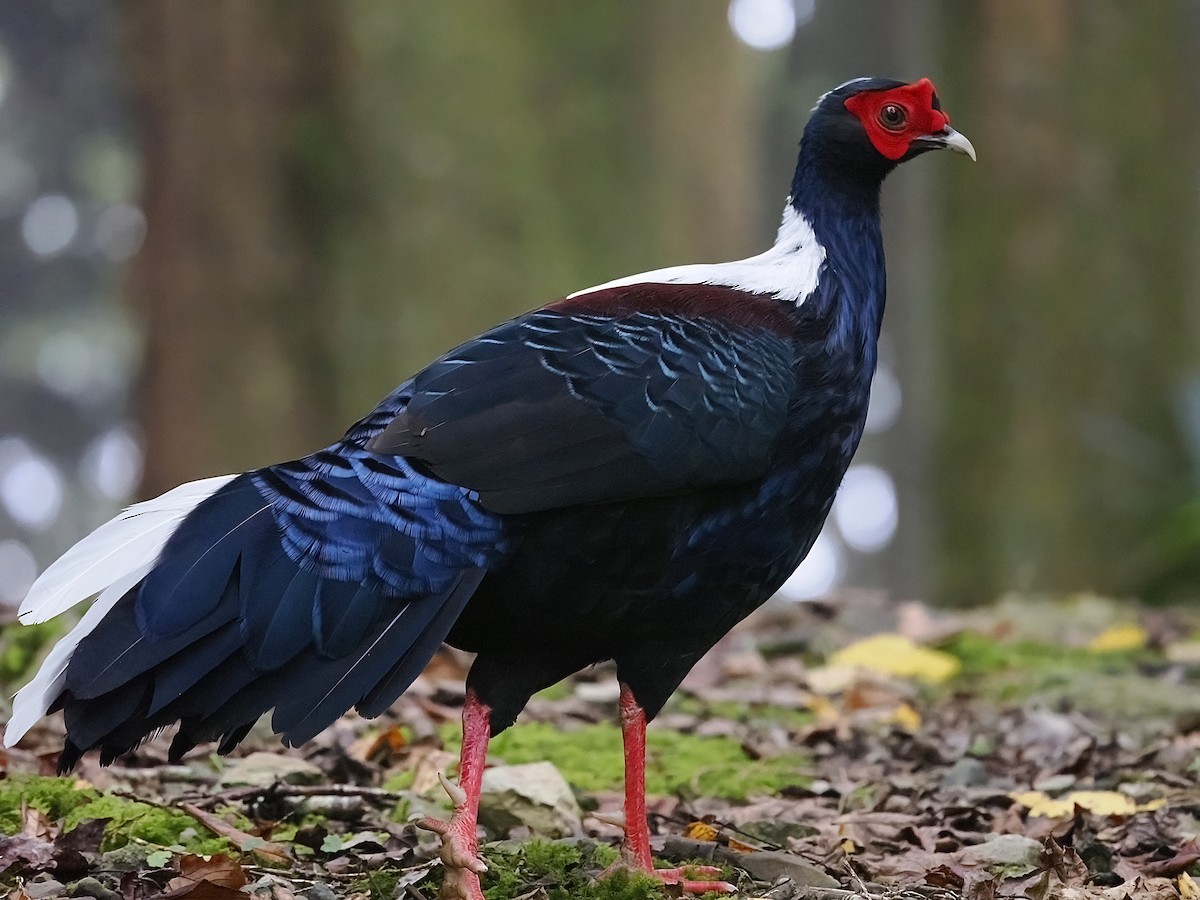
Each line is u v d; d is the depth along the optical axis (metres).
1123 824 8.31
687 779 9.22
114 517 6.34
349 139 17.45
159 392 17.72
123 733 6.05
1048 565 17.09
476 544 6.42
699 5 18.66
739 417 6.84
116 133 38.94
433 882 6.83
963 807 8.49
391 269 17.41
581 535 6.67
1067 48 17.34
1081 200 17.34
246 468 17.36
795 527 7.20
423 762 8.76
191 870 6.67
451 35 17.36
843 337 7.33
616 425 6.65
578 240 17.78
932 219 18.44
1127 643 12.51
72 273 40.00
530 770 8.20
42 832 7.31
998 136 17.50
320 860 7.41
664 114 18.38
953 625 12.81
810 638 12.65
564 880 6.99
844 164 7.81
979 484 17.58
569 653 7.04
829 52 37.84
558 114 17.80
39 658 10.52
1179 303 17.48
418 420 6.52
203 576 6.09
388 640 6.23
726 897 6.84
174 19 17.45
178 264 17.56
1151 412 17.27
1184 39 17.64
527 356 6.73
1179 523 16.36
